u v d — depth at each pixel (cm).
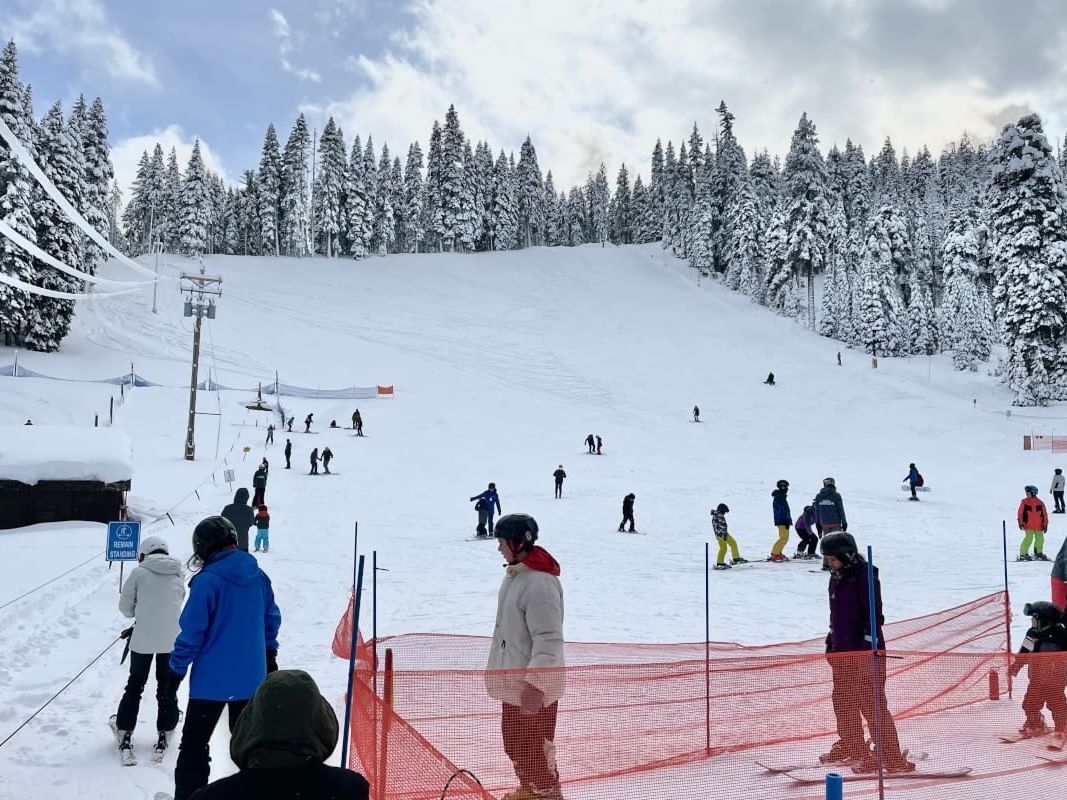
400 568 1491
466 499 2714
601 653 729
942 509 2439
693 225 9319
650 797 421
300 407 4594
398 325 6825
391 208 10912
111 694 689
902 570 1441
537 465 3547
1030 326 4600
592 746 470
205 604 437
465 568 1510
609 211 15175
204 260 8788
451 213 10525
